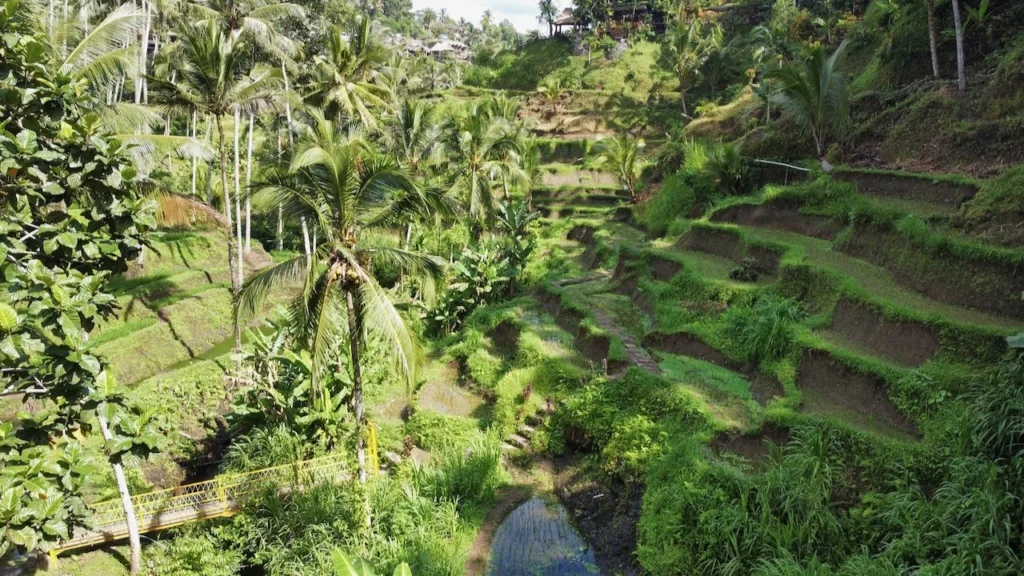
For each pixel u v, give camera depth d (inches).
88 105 440.5
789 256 759.1
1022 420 396.5
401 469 634.2
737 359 672.4
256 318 1151.6
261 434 663.1
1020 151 748.0
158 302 1081.4
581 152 2117.4
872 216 729.6
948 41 973.2
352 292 525.3
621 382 677.3
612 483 605.3
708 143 1362.0
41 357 380.5
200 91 894.4
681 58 2215.8
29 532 343.9
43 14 772.6
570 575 510.3
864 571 376.5
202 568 500.1
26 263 371.6
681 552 458.9
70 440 418.9
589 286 1043.9
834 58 946.1
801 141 1070.4
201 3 1162.0
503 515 597.6
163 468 655.1
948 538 374.6
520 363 815.7
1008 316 537.0
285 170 496.1
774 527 439.2
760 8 2445.9
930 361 521.7
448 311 1034.1
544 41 2817.4
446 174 1366.9
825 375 581.9
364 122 1326.3
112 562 499.5
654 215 1254.9
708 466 502.9
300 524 543.2
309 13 1718.8
